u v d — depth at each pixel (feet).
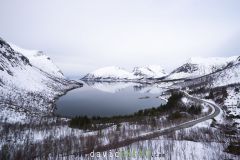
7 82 569.64
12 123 287.69
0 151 186.50
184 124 294.66
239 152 179.52
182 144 201.16
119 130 268.00
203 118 333.21
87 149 195.83
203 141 211.82
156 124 298.76
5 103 395.75
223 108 410.31
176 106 452.76
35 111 431.84
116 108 578.66
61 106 590.55
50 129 273.54
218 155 175.32
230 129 263.49
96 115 476.13
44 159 172.96
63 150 192.65
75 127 294.25
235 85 581.94
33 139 229.45
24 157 177.17
